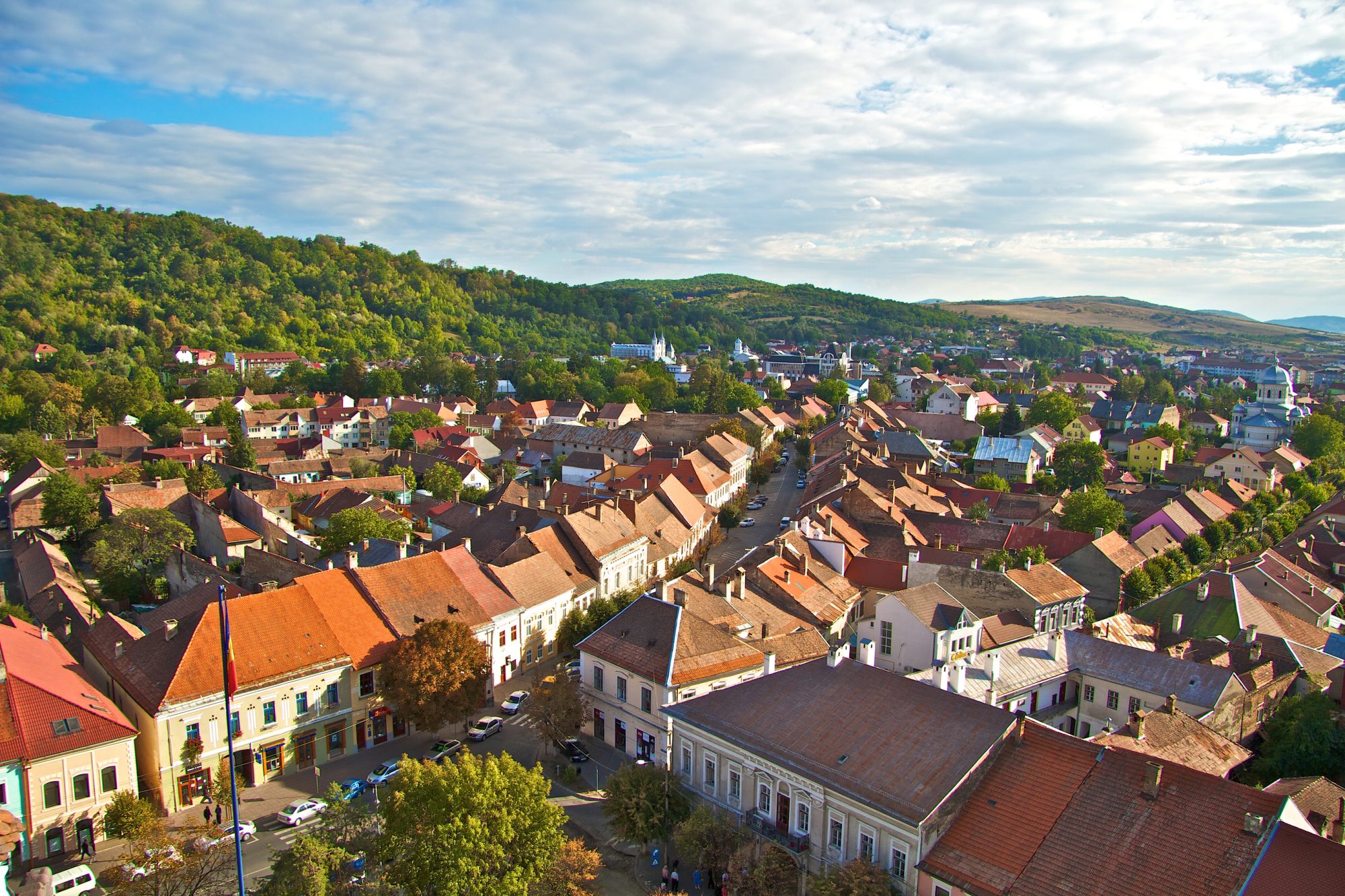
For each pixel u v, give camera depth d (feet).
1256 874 127.85
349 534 379.14
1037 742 159.63
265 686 223.30
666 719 230.48
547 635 314.96
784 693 192.24
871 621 258.98
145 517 382.22
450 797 157.89
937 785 155.53
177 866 156.15
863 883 148.97
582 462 628.69
